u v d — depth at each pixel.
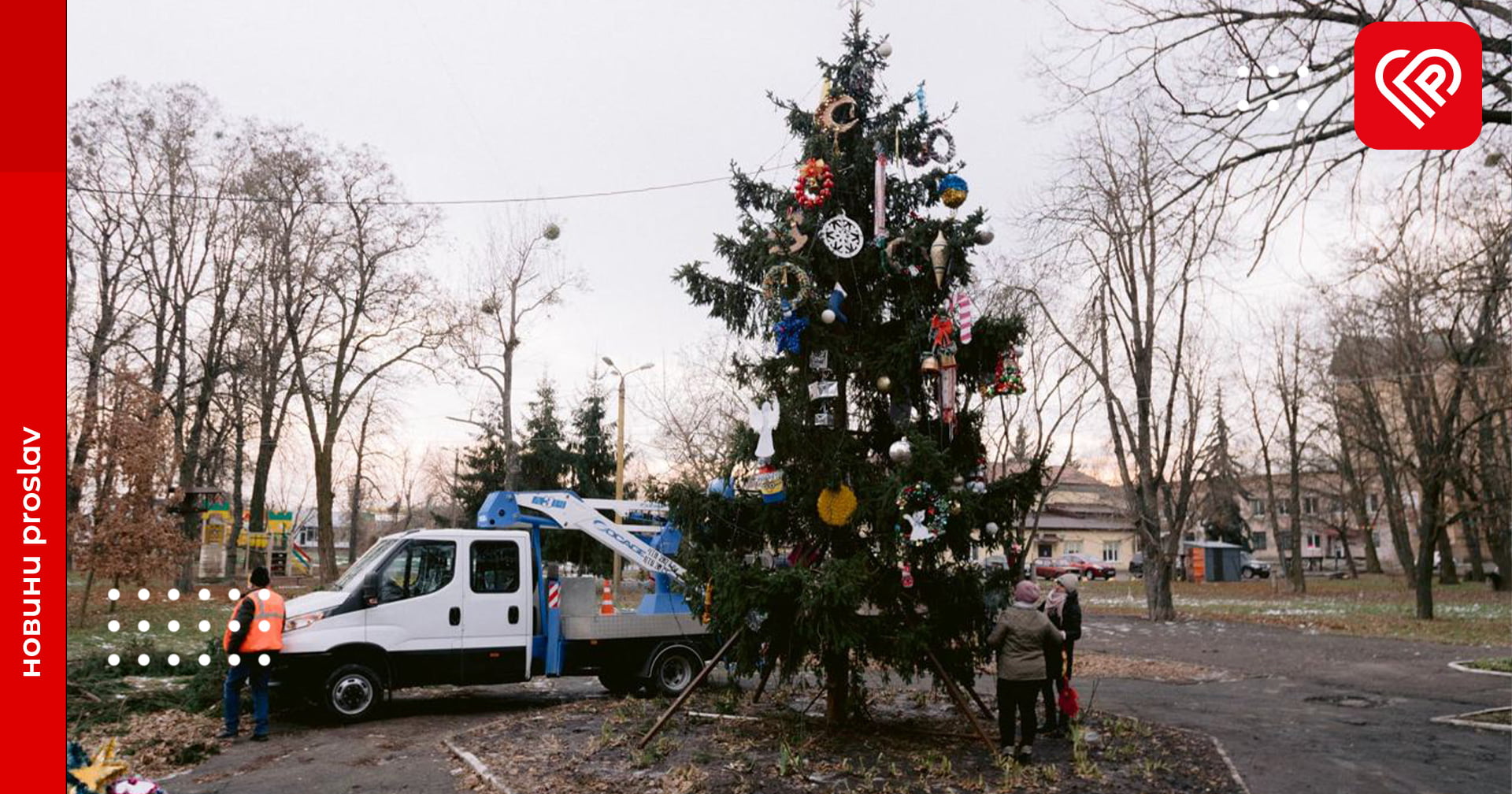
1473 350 24.36
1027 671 8.77
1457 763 9.51
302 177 34.03
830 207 10.02
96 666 13.19
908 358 9.51
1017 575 9.67
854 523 9.50
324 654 11.09
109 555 20.48
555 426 47.16
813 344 9.74
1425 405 30.56
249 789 8.30
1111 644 21.67
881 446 10.19
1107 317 28.81
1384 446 37.50
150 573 21.02
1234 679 15.91
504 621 12.06
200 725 10.73
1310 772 9.09
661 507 13.00
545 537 13.84
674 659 12.91
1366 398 35.94
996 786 8.04
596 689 14.36
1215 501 60.59
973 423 9.94
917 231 9.58
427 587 11.80
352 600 11.37
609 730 9.80
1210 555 61.56
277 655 10.84
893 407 9.98
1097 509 90.00
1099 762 8.91
